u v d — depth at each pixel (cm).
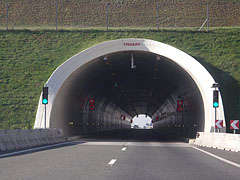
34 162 1220
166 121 8162
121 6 5334
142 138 4188
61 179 865
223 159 1462
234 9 5075
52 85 3073
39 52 3725
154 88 5816
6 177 883
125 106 9956
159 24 5050
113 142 2889
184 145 2650
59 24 5097
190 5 5222
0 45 3825
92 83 4194
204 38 3816
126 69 4134
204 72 3092
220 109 2945
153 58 3419
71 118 3809
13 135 1878
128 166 1152
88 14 5259
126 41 3184
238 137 1941
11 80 3450
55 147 2073
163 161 1337
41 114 2973
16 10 5259
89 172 996
